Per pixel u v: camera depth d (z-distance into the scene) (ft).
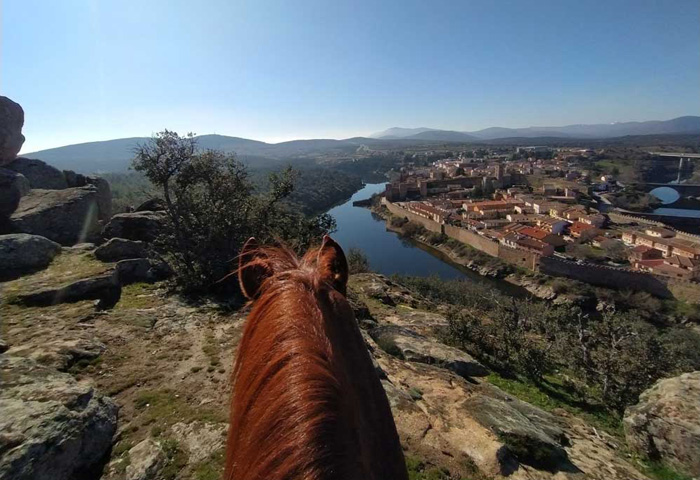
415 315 50.16
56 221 46.65
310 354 2.29
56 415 13.98
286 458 1.70
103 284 32.63
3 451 11.93
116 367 22.26
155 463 15.08
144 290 36.65
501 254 171.53
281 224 53.21
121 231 52.95
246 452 1.98
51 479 12.73
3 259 33.47
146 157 39.19
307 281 3.49
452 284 114.73
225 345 26.04
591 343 36.68
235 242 43.55
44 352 21.33
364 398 3.48
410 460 17.79
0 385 15.11
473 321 42.29
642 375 30.35
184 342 26.17
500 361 37.83
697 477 19.67
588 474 19.20
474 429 20.61
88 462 14.49
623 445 23.57
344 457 1.80
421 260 189.88
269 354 2.36
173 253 42.47
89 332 25.39
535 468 18.86
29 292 29.17
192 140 41.75
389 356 31.55
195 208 42.80
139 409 18.72
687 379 23.65
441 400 24.09
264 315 2.85
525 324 55.06
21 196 48.93
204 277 38.06
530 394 31.09
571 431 24.80
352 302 44.73
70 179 63.62
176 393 20.25
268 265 3.89
